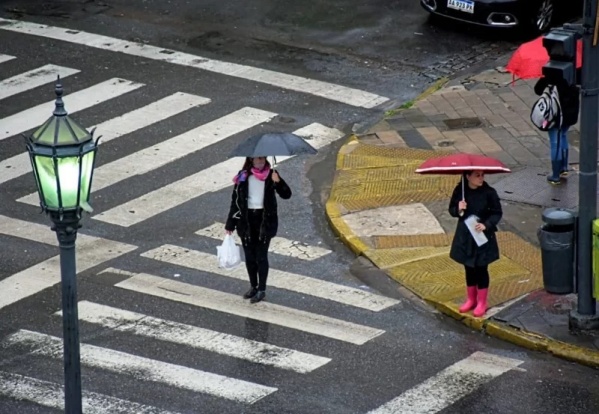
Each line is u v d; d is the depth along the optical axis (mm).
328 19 37562
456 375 20125
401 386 19797
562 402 19266
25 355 20906
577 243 21047
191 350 20969
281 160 29172
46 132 16406
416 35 36344
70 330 17047
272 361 20578
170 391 19656
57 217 16641
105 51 35469
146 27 37219
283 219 26266
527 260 23969
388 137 30062
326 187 27797
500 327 21344
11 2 39500
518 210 26094
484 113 31156
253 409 19109
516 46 35625
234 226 22344
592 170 20594
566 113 26406
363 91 32906
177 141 29906
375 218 25953
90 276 23688
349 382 19922
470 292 21844
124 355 20812
